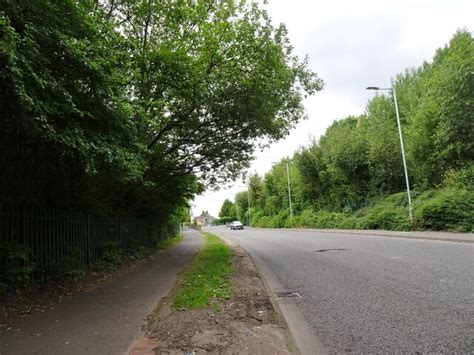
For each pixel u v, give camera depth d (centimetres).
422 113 2653
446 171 2412
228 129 1576
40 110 596
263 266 1236
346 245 1716
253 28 1359
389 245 1587
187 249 2034
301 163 4297
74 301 734
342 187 3728
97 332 532
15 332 536
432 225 2177
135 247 1628
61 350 464
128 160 885
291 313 642
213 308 647
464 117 2220
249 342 489
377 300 687
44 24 662
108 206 1365
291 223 4600
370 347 470
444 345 462
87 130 759
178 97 1396
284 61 1511
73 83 756
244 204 9050
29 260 812
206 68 1352
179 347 468
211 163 1770
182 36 1433
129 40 1202
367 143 3412
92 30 772
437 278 833
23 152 798
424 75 3878
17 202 802
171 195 2033
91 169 755
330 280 908
